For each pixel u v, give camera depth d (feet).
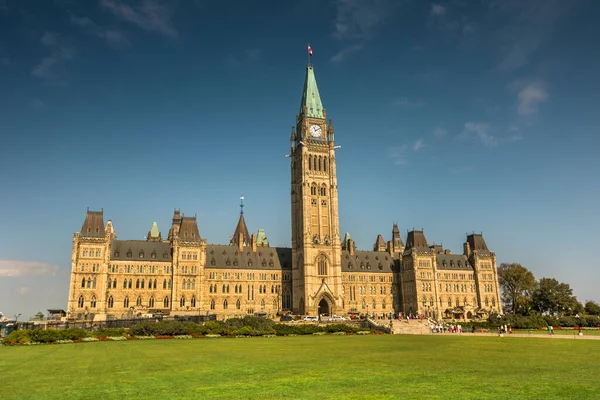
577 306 615.57
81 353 202.28
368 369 145.38
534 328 443.73
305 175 638.94
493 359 172.86
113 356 187.42
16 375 135.64
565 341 272.10
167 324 324.19
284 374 135.44
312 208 638.12
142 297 572.10
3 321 392.88
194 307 588.09
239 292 630.33
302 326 376.48
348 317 538.06
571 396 103.50
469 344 251.60
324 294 612.70
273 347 231.71
